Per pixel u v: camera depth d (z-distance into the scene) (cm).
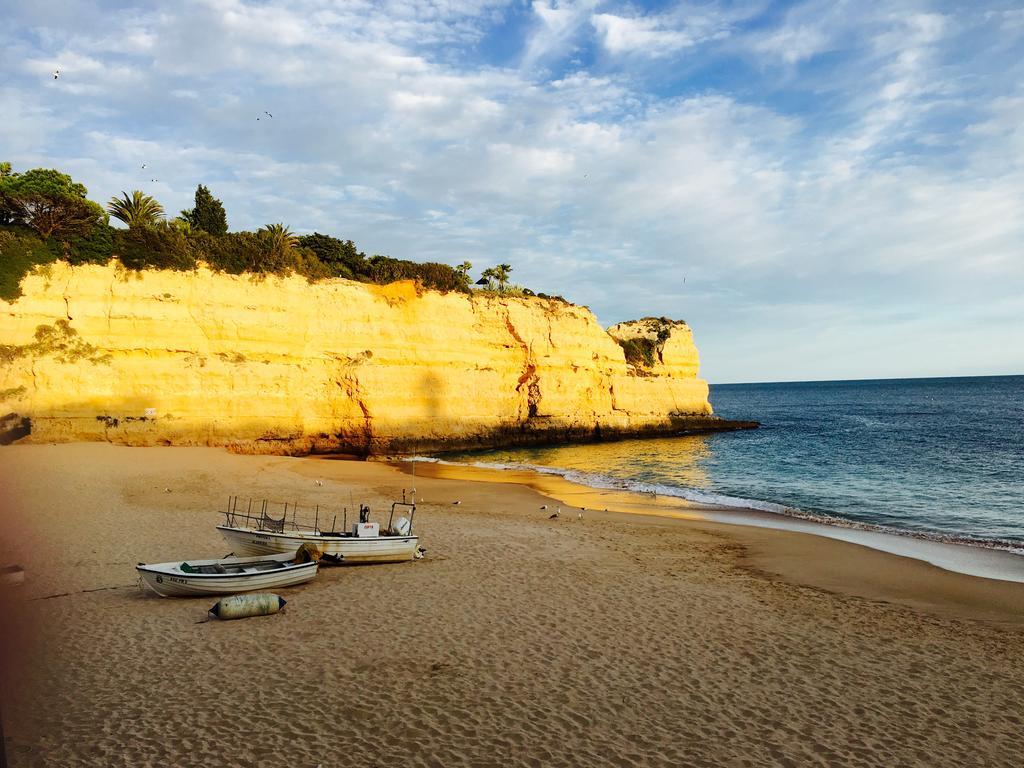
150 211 4253
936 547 2089
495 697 919
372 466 3975
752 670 1053
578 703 911
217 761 731
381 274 5147
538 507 2659
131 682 932
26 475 2477
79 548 1647
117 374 3712
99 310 3697
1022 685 1033
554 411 6031
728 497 3058
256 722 825
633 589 1482
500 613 1280
